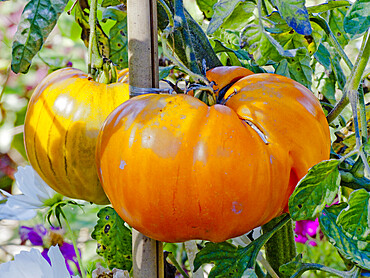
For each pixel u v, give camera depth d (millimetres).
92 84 487
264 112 426
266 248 548
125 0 592
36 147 485
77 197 504
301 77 584
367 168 427
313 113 435
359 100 473
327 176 418
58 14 459
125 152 415
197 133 413
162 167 408
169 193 409
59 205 560
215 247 480
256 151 414
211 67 529
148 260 453
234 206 412
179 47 494
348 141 600
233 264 475
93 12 476
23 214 563
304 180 411
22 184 558
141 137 413
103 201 505
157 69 455
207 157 407
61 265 507
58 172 485
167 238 430
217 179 407
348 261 554
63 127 475
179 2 475
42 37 458
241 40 481
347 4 577
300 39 557
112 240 557
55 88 485
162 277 461
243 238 596
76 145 475
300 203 417
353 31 465
